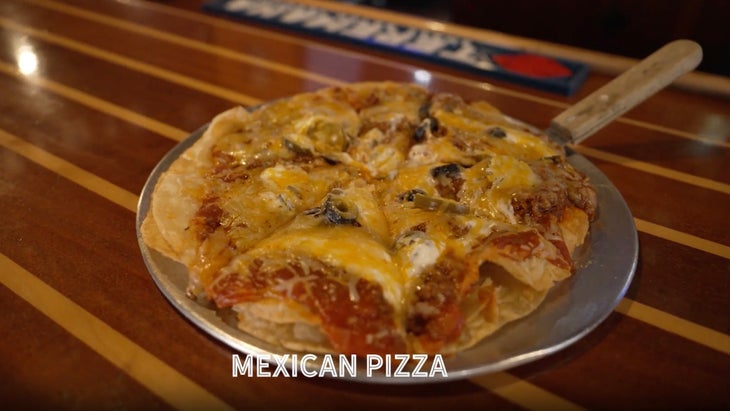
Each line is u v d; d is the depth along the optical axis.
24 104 0.57
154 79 0.63
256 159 0.44
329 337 0.31
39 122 0.54
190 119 0.56
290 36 0.74
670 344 0.34
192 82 0.62
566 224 0.39
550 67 0.65
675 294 0.37
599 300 0.34
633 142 0.54
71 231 0.41
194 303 0.34
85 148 0.51
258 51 0.69
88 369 0.32
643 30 0.95
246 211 0.38
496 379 0.32
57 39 0.72
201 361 0.32
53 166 0.48
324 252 0.33
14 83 0.61
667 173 0.49
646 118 0.57
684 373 0.32
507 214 0.37
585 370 0.32
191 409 0.30
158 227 0.38
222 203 0.39
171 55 0.68
